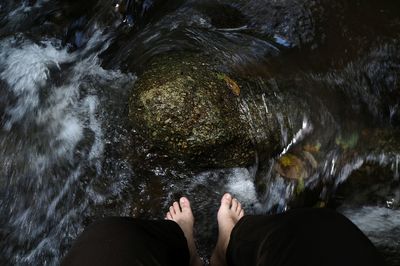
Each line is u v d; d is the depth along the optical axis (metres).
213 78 1.26
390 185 1.24
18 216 1.20
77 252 0.69
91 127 1.29
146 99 1.21
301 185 1.23
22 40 1.43
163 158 1.24
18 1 1.50
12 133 1.26
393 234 1.21
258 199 1.26
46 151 1.26
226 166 1.24
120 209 1.21
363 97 1.33
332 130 1.29
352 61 1.37
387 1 1.47
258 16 1.45
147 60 1.35
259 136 1.24
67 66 1.40
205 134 1.18
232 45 1.38
